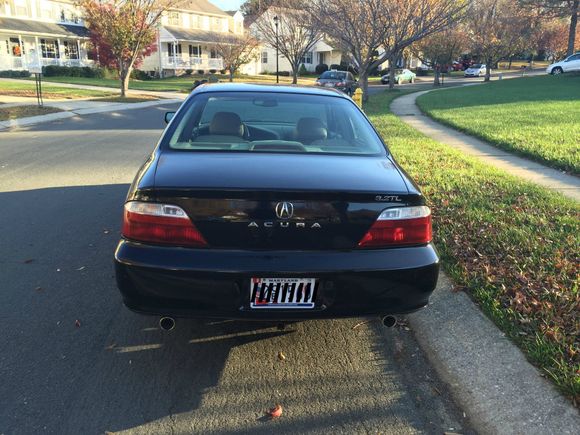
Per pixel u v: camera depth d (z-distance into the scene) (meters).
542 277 4.24
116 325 3.71
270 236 2.86
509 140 11.40
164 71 51.75
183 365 3.24
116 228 5.82
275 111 4.02
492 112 17.41
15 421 2.69
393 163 3.53
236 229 2.85
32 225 5.89
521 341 3.36
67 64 46.41
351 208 2.90
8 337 3.51
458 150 10.73
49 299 4.08
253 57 49.91
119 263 2.92
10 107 18.39
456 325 3.67
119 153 10.53
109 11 24.97
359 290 2.92
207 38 53.16
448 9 22.41
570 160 8.94
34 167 9.07
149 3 25.61
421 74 69.12
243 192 2.80
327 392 3.02
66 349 3.39
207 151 3.40
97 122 16.14
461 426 2.76
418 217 3.03
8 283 4.36
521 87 30.67
